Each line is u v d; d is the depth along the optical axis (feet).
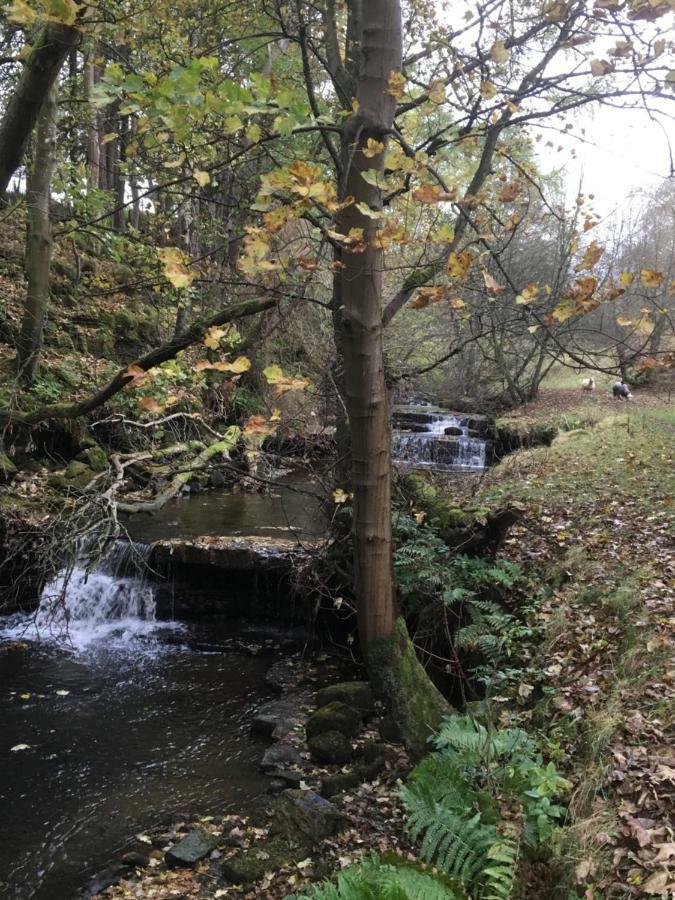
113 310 47.83
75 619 27.07
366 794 15.11
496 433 55.52
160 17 22.45
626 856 10.34
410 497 25.49
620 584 18.72
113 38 23.59
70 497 29.84
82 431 37.35
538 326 12.25
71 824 14.89
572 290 10.98
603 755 12.59
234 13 24.66
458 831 11.10
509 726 15.15
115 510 22.09
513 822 11.43
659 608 16.90
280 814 14.16
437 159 18.22
